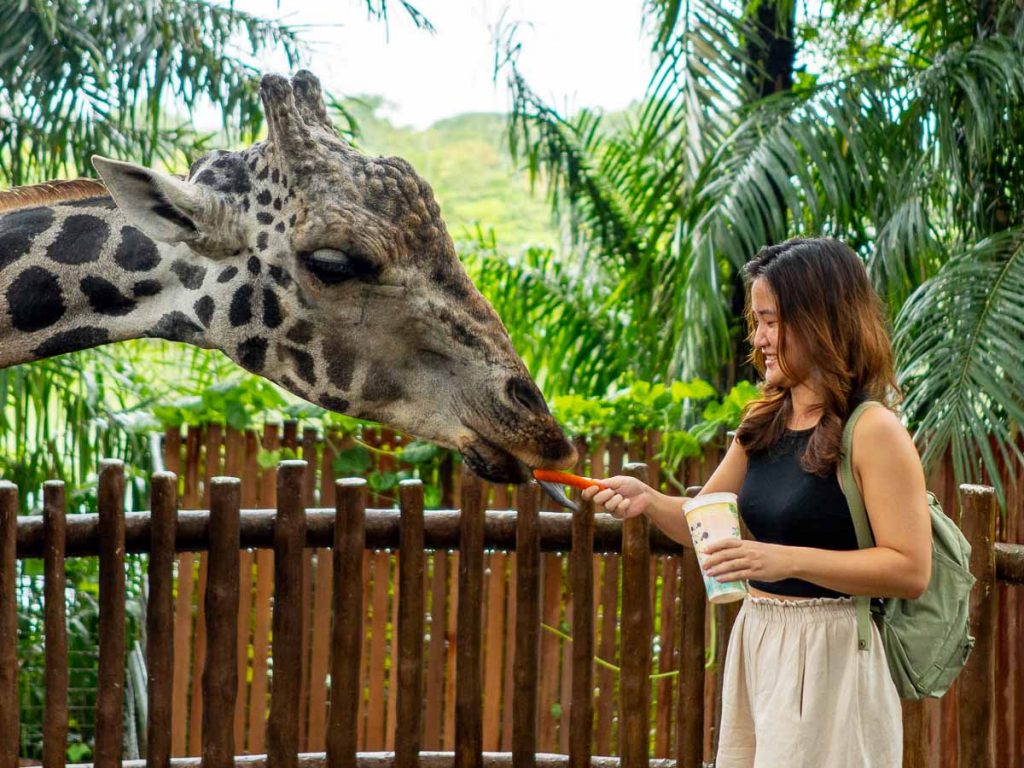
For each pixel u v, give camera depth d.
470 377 2.77
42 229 2.78
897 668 2.40
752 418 2.48
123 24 5.53
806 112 5.41
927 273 5.29
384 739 4.44
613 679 4.33
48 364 5.29
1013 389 4.24
